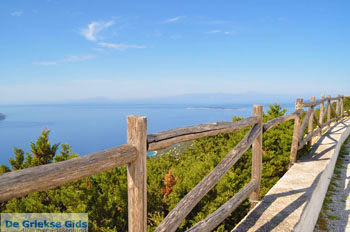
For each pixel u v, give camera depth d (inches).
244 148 125.0
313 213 155.6
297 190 159.5
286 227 114.3
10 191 39.7
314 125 441.4
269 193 155.9
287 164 263.6
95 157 54.4
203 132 92.8
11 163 242.2
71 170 49.1
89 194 156.3
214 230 159.5
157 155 376.2
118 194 160.7
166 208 189.2
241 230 113.1
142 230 68.1
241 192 127.7
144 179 68.1
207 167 205.0
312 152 265.6
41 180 44.1
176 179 195.5
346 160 309.3
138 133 65.4
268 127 154.3
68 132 7455.7
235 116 379.6
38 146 236.2
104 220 147.9
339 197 204.5
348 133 458.0
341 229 156.4
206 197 175.0
